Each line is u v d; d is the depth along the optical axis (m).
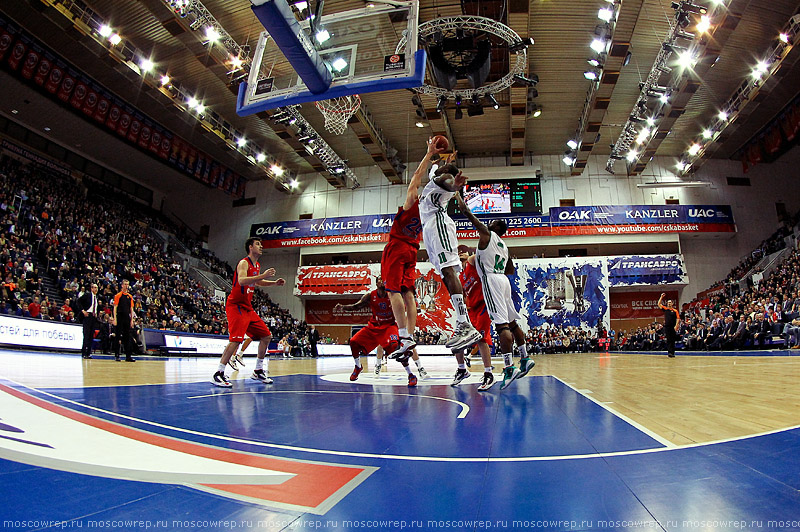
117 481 1.19
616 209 24.41
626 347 21.89
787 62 15.63
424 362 14.43
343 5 12.84
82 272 16.08
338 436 1.83
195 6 13.08
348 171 24.92
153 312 16.30
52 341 10.38
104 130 21.72
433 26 11.89
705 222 24.03
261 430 1.96
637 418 2.17
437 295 24.41
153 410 2.48
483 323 4.68
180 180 28.19
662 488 1.14
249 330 4.66
